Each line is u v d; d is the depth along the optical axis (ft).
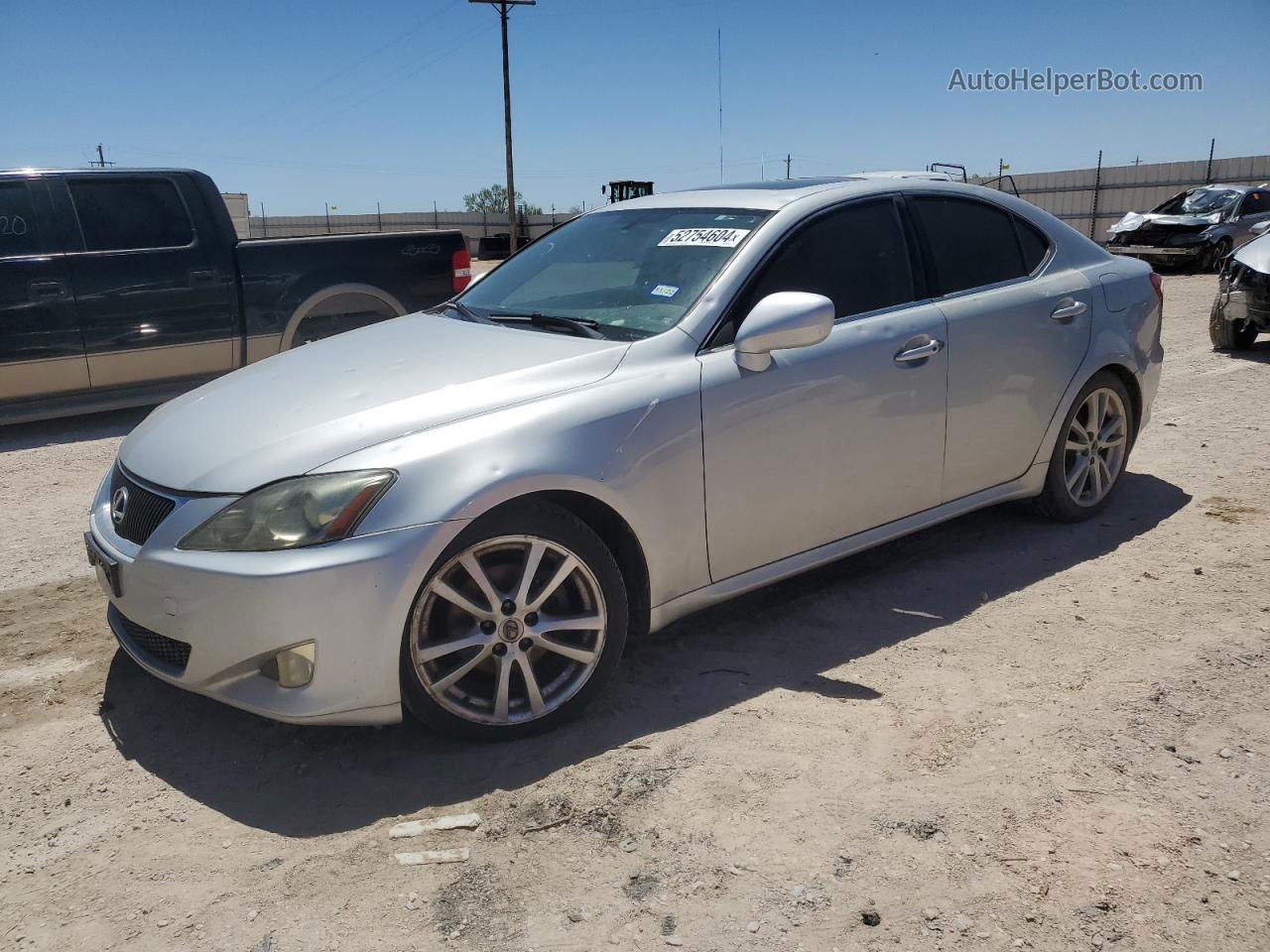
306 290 25.67
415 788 9.04
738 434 10.78
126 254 23.44
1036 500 15.14
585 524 9.99
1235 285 28.84
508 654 9.58
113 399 23.99
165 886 7.88
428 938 7.22
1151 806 8.47
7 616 13.08
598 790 8.87
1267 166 97.91
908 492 12.64
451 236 27.61
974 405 13.08
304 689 8.80
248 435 9.72
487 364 10.56
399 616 8.84
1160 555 14.03
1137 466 18.30
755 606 12.76
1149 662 10.96
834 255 12.18
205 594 8.82
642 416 10.11
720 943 7.10
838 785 8.86
